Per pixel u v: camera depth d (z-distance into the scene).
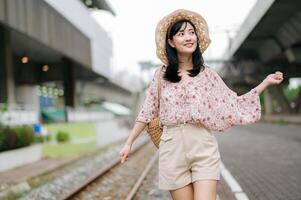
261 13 29.17
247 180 10.22
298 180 9.93
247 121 3.45
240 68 56.84
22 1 27.66
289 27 33.97
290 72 52.50
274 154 15.84
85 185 10.48
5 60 30.73
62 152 21.95
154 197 8.94
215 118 3.41
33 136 18.94
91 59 50.97
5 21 24.62
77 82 68.06
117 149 23.58
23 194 10.54
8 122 21.12
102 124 34.72
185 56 3.57
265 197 8.16
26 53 44.81
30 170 15.18
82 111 52.28
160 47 3.63
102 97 87.50
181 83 3.47
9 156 15.80
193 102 3.39
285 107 62.06
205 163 3.38
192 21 3.67
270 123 50.62
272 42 42.75
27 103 49.34
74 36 42.44
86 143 27.14
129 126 52.09
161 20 3.63
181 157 3.43
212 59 54.78
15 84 49.09
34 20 30.02
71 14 40.97
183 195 3.46
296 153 15.85
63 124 37.53
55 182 12.41
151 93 3.61
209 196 3.31
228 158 15.17
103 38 60.00
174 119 3.43
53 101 74.38
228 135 29.64
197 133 3.41
